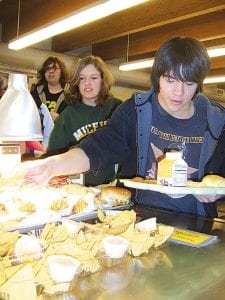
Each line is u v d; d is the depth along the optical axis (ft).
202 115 4.09
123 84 18.89
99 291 1.94
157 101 4.06
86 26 15.17
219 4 9.98
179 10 11.12
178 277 2.17
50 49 17.29
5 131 3.13
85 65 6.87
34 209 3.13
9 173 3.40
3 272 1.82
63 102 9.52
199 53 3.27
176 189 3.20
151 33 15.67
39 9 12.42
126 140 4.11
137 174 4.19
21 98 3.21
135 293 1.94
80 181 4.49
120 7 7.62
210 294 1.97
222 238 3.01
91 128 6.93
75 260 2.02
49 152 6.21
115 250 2.26
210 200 3.66
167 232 2.71
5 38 15.43
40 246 2.21
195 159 4.03
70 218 3.22
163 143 4.08
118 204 3.79
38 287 1.84
